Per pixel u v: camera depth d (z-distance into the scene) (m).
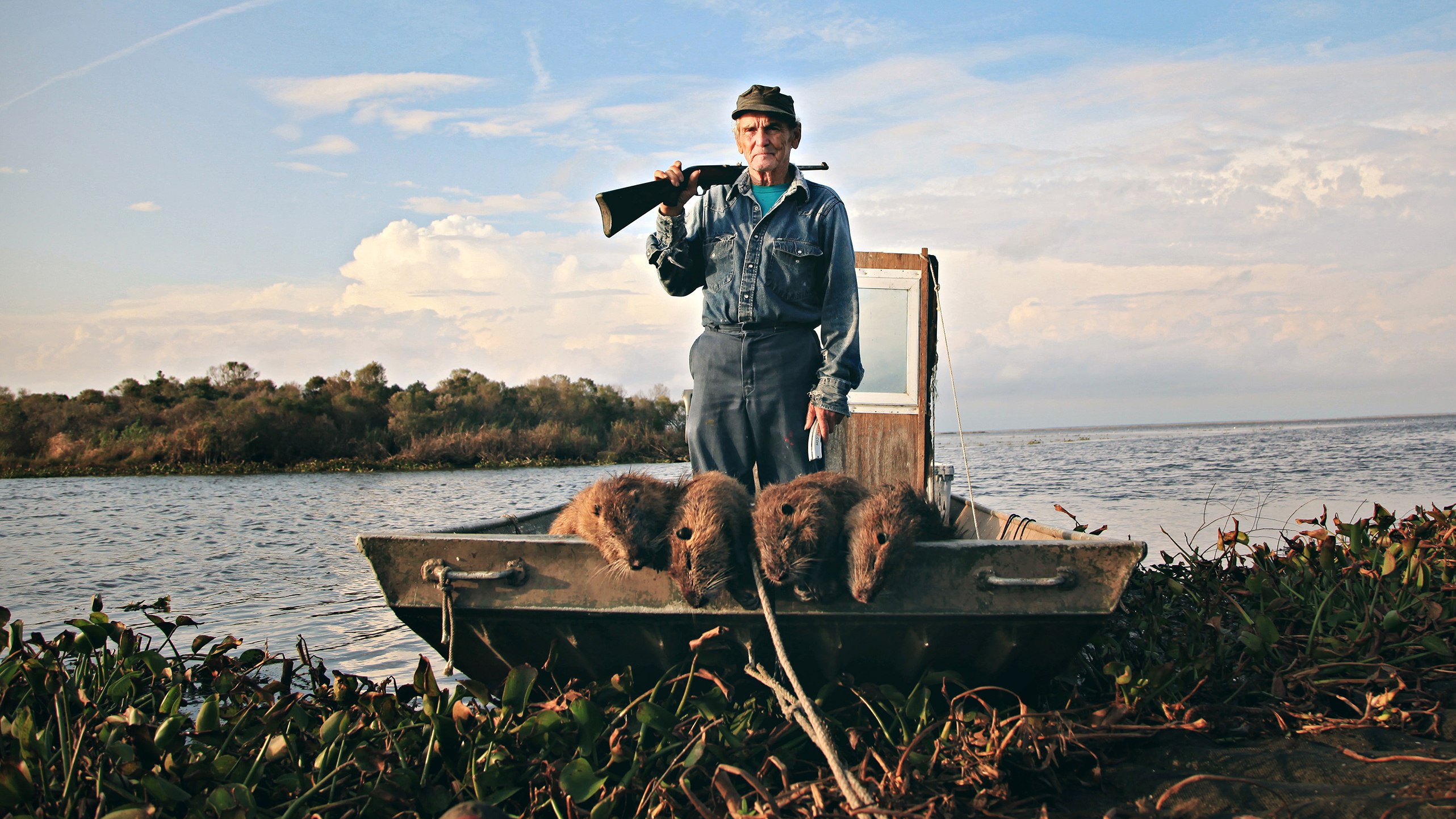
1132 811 2.92
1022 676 3.52
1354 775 3.06
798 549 3.03
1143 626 4.62
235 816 2.72
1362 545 5.38
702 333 4.70
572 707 3.23
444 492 27.86
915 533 3.20
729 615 3.25
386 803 2.96
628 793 3.06
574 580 3.26
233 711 3.59
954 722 3.30
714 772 3.00
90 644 4.25
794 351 4.48
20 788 2.87
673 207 4.59
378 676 6.14
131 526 18.00
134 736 3.14
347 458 46.56
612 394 59.72
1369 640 4.20
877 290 6.61
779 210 4.48
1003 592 3.18
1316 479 21.83
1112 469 30.25
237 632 7.82
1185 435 110.38
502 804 3.09
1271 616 4.82
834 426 4.47
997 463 37.12
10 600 9.80
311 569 12.09
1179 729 3.43
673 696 3.62
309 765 3.35
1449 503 14.84
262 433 45.06
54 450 43.34
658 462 51.94
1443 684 3.99
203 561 12.91
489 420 52.53
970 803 2.94
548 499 24.56
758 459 4.61
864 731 3.44
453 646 3.48
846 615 3.21
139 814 2.72
